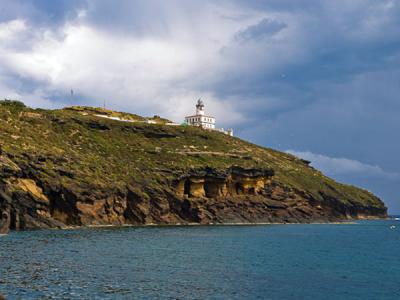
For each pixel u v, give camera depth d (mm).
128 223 144875
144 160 171750
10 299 37875
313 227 165625
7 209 104688
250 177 184250
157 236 103000
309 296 43719
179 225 151625
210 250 78312
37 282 44562
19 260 57375
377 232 149125
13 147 123062
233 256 71062
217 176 172500
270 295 43469
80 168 137125
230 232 124062
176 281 48344
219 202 171750
